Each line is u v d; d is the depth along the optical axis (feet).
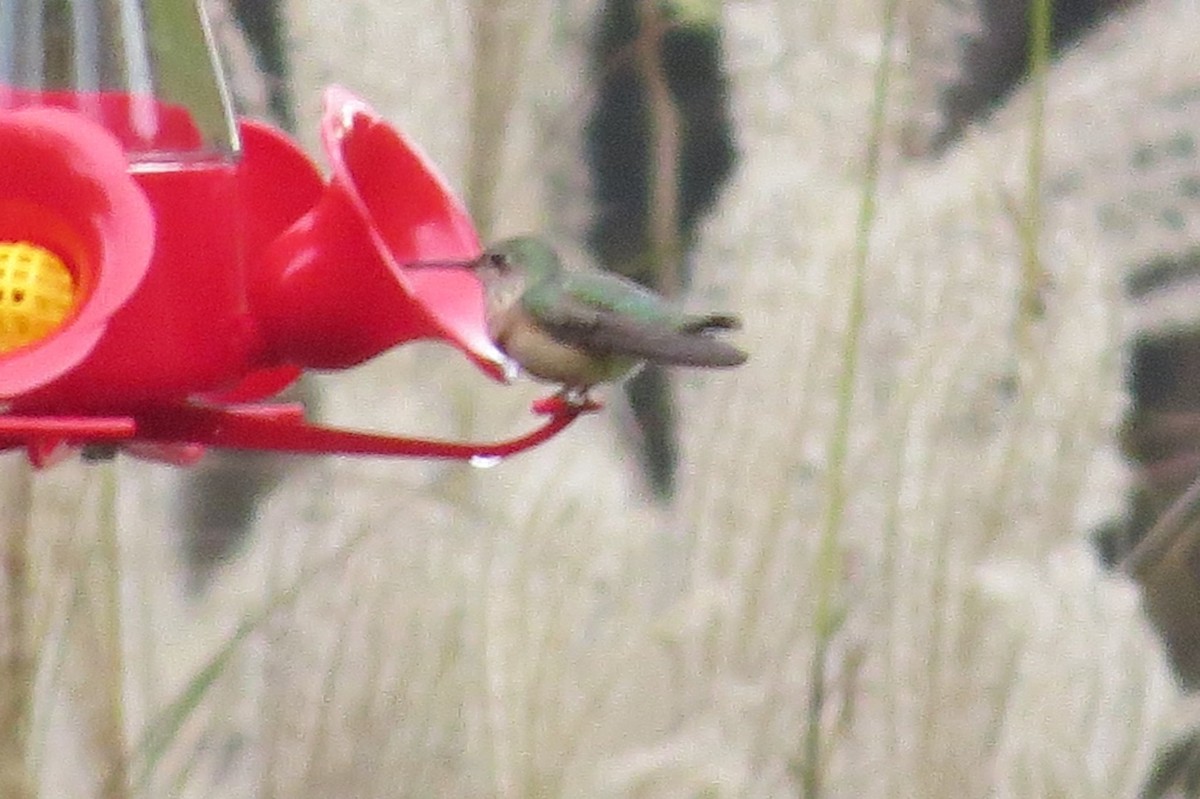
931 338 18.13
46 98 17.44
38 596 17.89
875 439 18.12
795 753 18.10
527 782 18.06
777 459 18.15
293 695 18.10
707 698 18.12
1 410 17.34
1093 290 18.16
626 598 18.13
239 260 17.44
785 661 18.12
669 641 18.11
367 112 17.57
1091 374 18.13
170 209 17.38
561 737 18.08
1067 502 18.11
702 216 18.65
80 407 17.35
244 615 18.15
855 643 18.11
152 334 17.35
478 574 18.13
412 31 18.22
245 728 18.10
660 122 18.65
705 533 18.15
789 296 18.16
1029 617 18.10
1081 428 18.12
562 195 18.42
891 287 18.13
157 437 17.38
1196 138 18.30
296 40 18.19
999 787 18.06
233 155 17.44
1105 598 18.11
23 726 17.87
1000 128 18.29
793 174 18.21
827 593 18.06
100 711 17.95
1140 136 18.30
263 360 17.49
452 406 18.24
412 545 18.16
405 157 17.60
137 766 17.97
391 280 17.46
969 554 18.12
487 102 18.26
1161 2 18.34
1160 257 18.33
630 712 18.10
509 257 17.61
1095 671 18.08
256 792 18.07
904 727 18.10
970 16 18.29
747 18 18.28
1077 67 18.34
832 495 18.07
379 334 17.48
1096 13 18.51
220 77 17.49
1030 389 18.12
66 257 17.31
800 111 18.24
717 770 18.08
